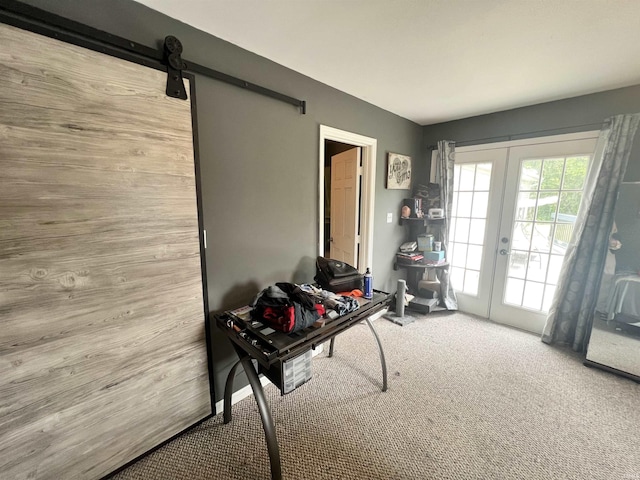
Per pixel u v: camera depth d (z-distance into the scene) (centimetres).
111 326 129
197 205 152
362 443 156
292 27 146
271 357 125
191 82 142
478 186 312
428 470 140
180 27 139
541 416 175
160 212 138
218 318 163
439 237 336
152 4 127
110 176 121
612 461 144
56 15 105
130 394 138
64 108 108
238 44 161
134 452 142
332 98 226
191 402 162
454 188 331
